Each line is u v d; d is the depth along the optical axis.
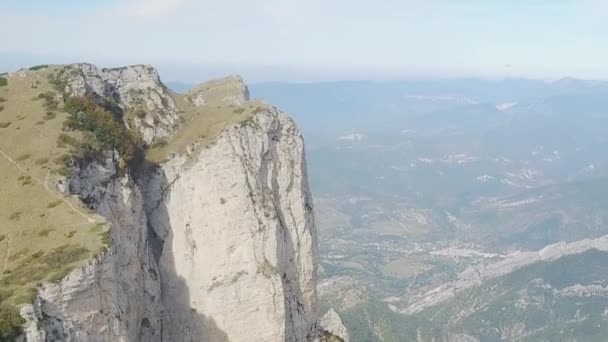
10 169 65.69
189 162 82.25
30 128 72.06
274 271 79.88
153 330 74.44
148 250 76.62
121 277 65.44
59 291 50.06
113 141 76.38
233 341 79.06
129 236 72.50
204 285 79.44
